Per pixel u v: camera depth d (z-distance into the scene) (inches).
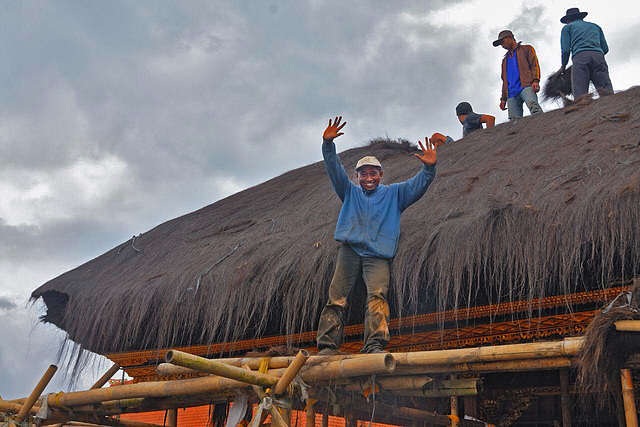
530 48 390.3
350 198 210.4
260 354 194.5
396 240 206.8
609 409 241.4
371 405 203.6
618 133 243.8
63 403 218.4
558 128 288.4
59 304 319.6
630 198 173.8
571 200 189.3
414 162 329.1
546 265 183.2
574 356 160.4
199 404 222.4
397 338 233.5
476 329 218.2
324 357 180.9
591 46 377.4
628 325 148.3
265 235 281.1
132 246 339.9
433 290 207.3
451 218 214.2
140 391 205.8
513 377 265.6
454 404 206.8
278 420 167.8
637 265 176.2
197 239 320.5
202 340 271.7
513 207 195.6
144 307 263.1
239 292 237.6
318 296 217.6
